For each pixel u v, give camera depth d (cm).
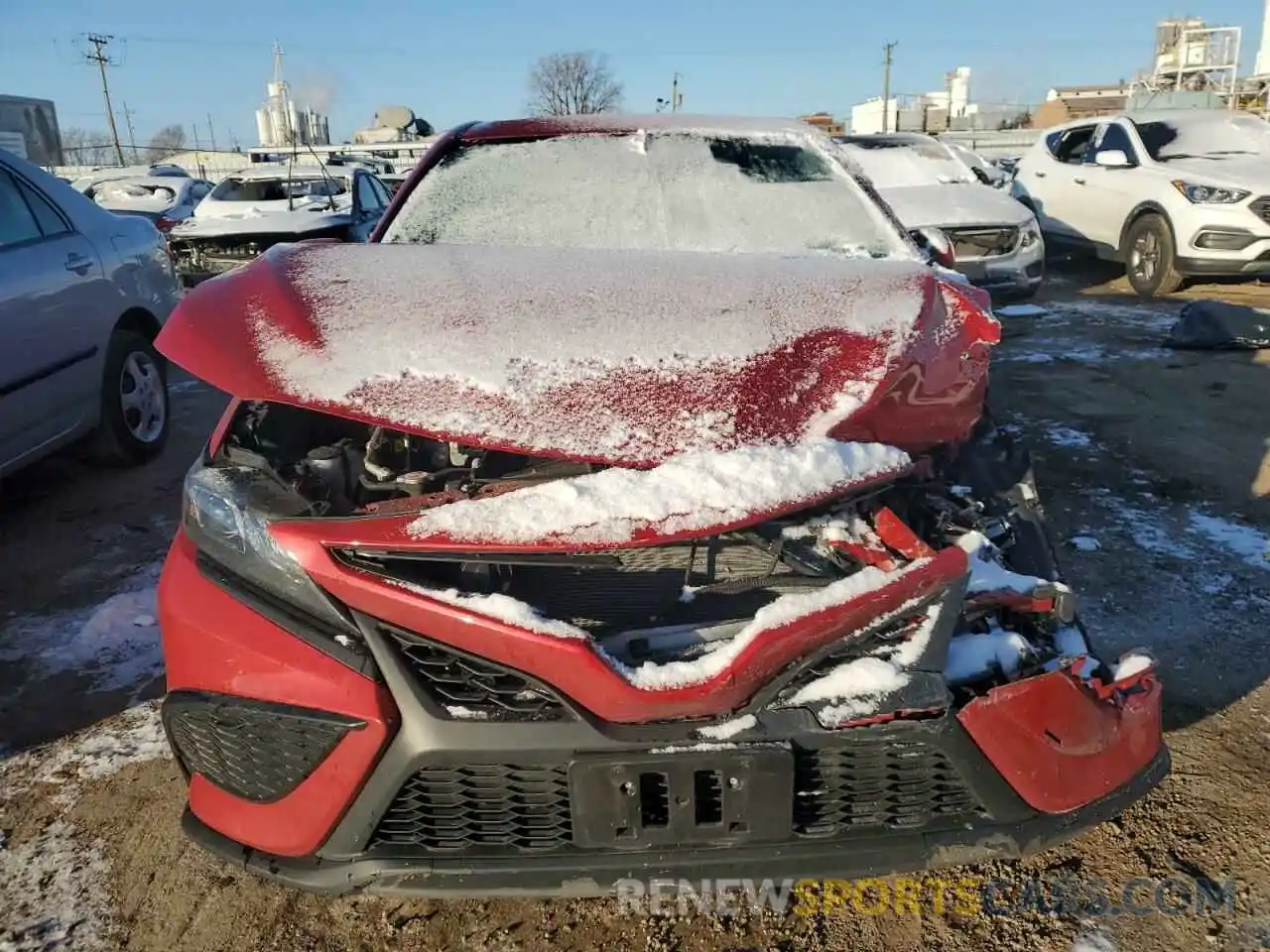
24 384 376
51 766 248
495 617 161
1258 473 427
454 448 197
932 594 171
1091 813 177
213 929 197
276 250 260
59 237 418
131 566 360
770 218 311
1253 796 225
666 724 161
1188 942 188
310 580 171
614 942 192
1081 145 1046
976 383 227
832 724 162
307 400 180
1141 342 687
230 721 173
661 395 185
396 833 168
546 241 304
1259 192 803
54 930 196
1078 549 352
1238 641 289
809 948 190
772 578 176
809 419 186
